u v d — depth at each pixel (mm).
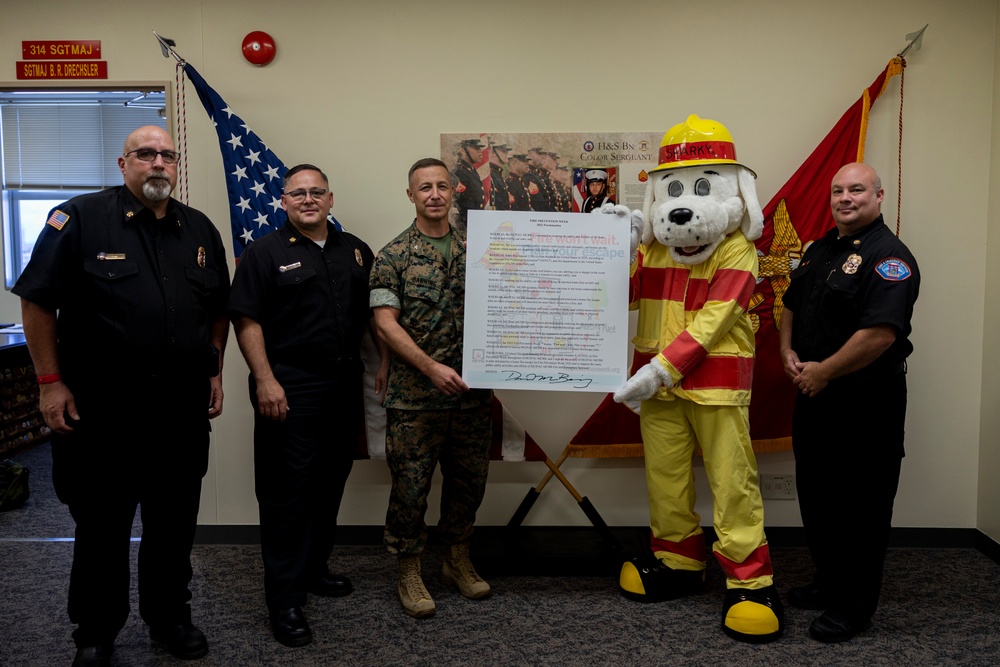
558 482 3105
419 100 3014
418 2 2988
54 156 6309
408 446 2445
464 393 2463
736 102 2967
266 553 2357
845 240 2377
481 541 2918
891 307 2188
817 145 2961
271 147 3041
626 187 2992
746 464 2404
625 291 2451
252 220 2902
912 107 2936
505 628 2383
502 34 2982
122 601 2143
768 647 2258
